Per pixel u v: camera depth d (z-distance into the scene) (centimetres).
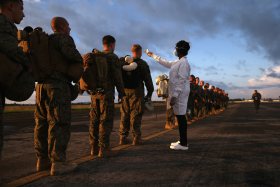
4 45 259
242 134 764
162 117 1736
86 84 442
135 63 560
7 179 345
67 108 365
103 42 479
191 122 1203
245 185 313
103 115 462
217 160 436
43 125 379
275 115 1805
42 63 352
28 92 279
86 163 418
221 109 2673
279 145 576
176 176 348
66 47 352
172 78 534
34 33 358
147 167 393
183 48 541
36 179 336
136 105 580
